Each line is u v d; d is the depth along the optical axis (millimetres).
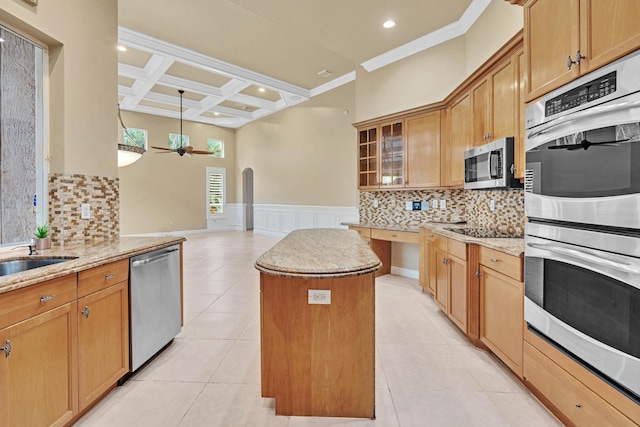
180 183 9453
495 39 3084
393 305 3527
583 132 1384
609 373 1279
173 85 6582
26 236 2162
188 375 2164
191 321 3111
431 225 3672
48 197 2271
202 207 9969
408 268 4707
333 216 7254
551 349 1636
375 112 4805
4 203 2049
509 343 2049
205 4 4031
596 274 1338
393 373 2178
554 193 1569
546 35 1663
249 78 6148
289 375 1739
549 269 1630
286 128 8422
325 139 7340
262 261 1693
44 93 2246
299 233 3010
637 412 1186
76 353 1643
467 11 3523
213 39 4918
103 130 2611
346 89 6715
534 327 1771
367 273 1556
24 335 1370
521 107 2387
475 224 3672
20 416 1353
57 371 1532
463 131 3432
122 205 8367
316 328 1721
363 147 4980
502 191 3096
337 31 3957
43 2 2076
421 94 4215
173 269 2566
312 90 7324
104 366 1851
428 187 3998
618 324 1238
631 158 1175
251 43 5051
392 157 4480
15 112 2096
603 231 1301
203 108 8234
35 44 2172
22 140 2137
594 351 1349
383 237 4379
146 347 2223
